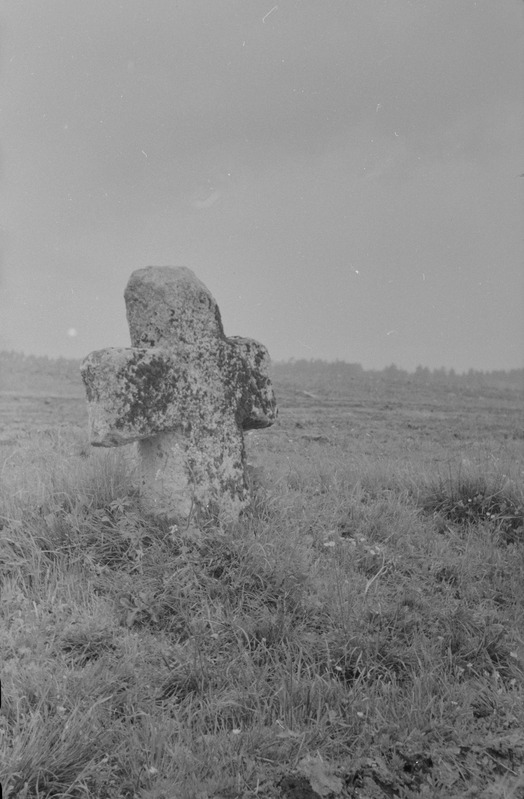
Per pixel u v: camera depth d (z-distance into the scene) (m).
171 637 4.07
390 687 3.78
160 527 5.11
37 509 5.18
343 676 3.89
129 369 5.05
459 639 4.33
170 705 3.46
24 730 3.09
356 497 6.76
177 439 5.31
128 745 3.17
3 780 2.81
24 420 12.04
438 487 7.09
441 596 4.95
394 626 4.39
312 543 5.50
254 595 4.48
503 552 5.88
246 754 3.15
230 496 5.51
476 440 12.38
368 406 17.27
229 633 4.08
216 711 3.43
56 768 2.95
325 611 4.46
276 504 5.96
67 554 4.73
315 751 3.22
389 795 3.02
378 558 5.34
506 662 4.25
